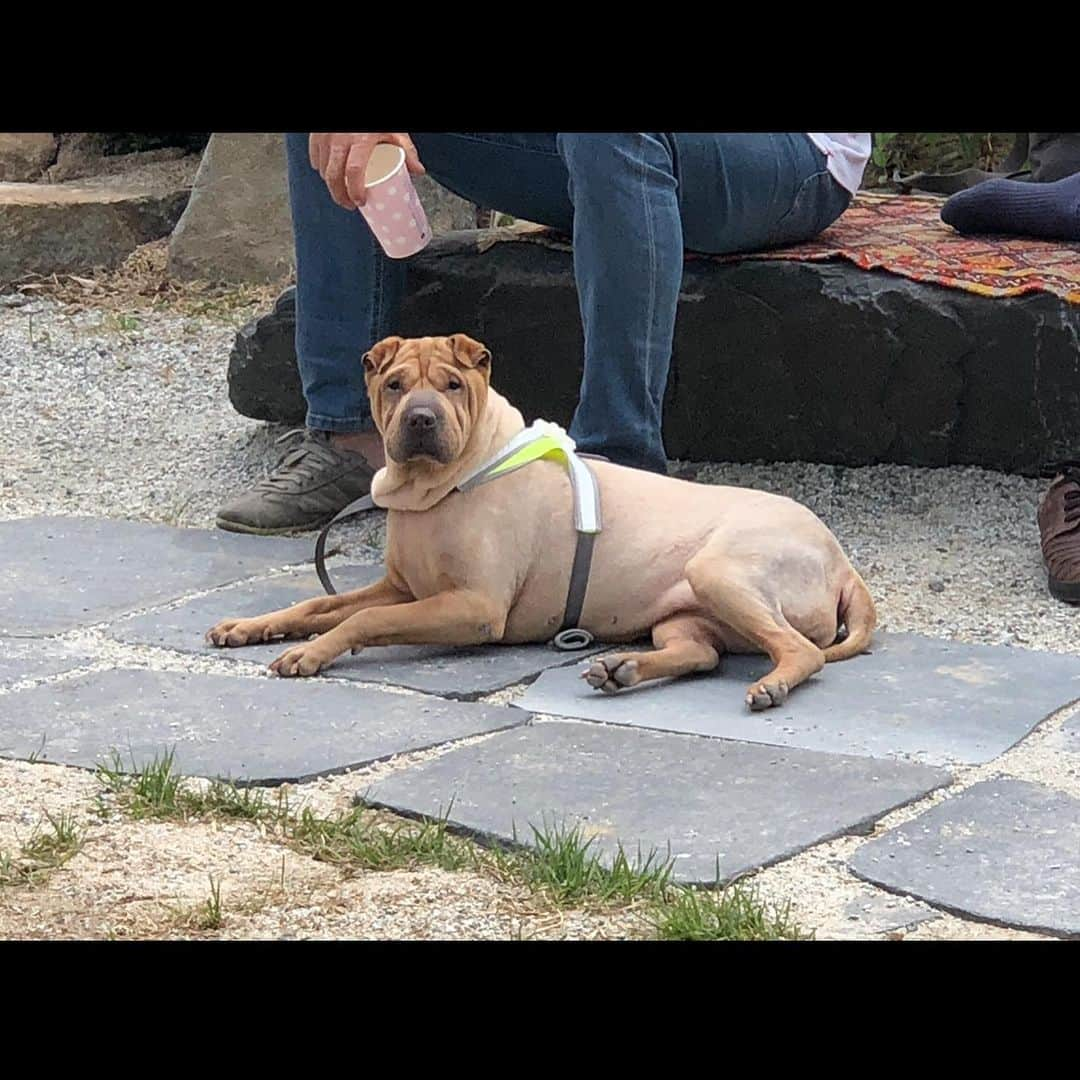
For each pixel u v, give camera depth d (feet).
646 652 20.45
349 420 26.71
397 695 19.56
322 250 26.53
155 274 43.45
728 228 26.96
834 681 19.86
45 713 18.92
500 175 27.63
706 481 27.99
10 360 37.11
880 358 27.02
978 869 14.88
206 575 24.22
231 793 16.55
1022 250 28.43
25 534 26.17
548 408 29.22
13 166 48.80
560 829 15.67
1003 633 21.83
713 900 14.33
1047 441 26.48
